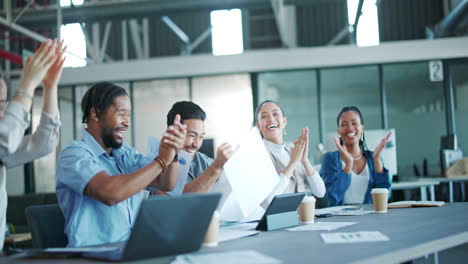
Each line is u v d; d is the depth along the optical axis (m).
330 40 12.01
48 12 7.67
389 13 11.44
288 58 7.52
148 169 1.37
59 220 1.80
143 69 7.72
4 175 1.51
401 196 5.66
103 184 1.34
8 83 8.15
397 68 7.57
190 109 2.02
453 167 5.71
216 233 1.24
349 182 2.69
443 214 1.76
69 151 1.49
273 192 2.11
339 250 1.07
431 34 9.99
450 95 7.43
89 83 7.81
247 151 1.72
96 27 9.49
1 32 9.03
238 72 7.68
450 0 10.34
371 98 7.60
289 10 9.68
